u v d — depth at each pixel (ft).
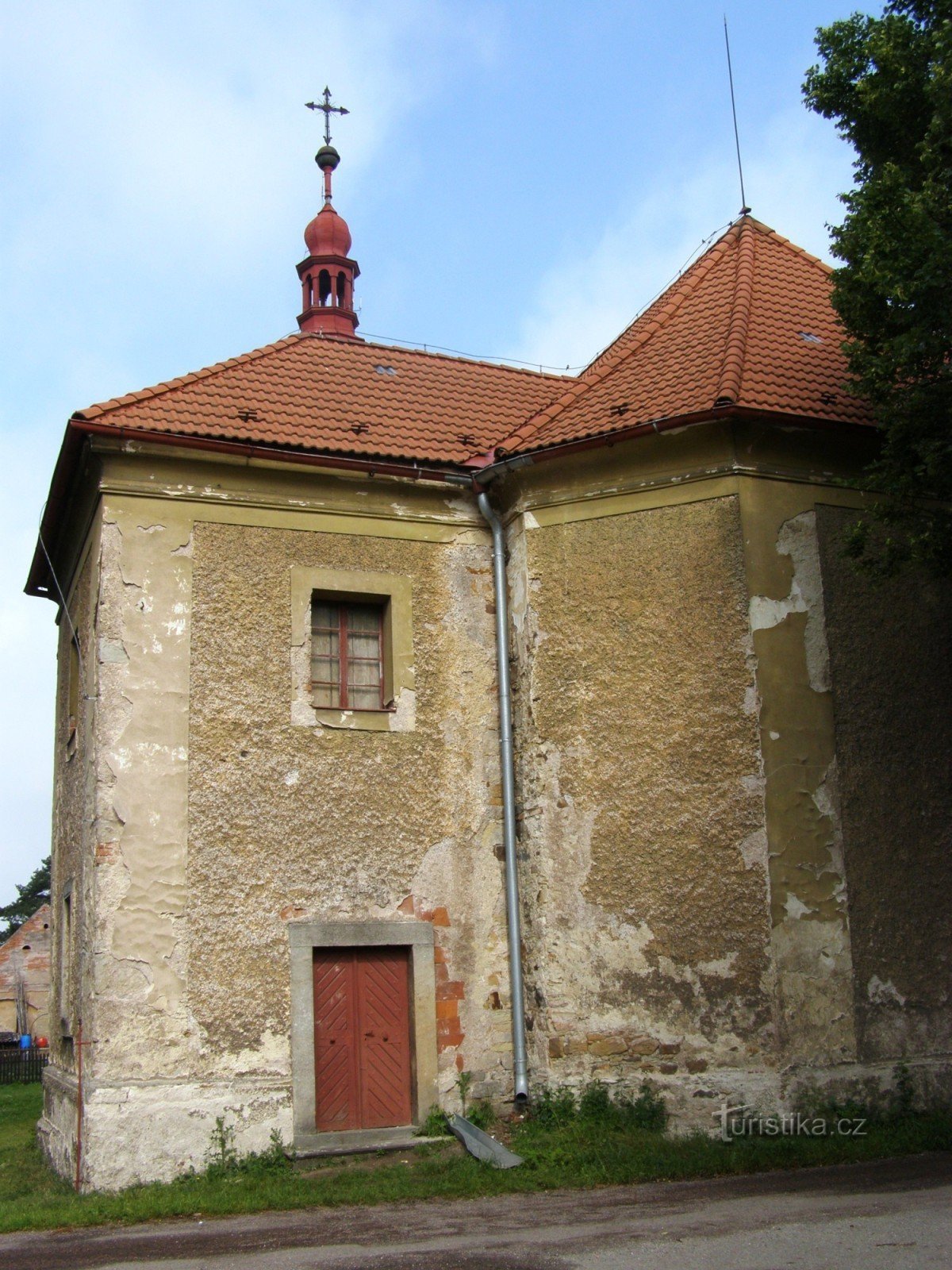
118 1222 27.91
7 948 121.80
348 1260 22.84
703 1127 32.83
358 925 36.14
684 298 44.47
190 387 40.37
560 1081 34.81
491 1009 37.19
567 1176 29.55
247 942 34.78
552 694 37.29
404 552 39.55
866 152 35.94
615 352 45.62
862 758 35.68
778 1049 32.60
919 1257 20.45
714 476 36.60
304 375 43.88
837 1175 28.19
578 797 36.35
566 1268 21.18
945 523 31.73
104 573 35.83
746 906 33.73
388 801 37.40
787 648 35.53
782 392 37.17
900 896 35.17
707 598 35.99
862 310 32.50
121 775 34.65
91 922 34.17
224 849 35.14
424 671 38.88
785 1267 20.36
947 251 29.91
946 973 35.24
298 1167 33.47
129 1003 33.24
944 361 31.94
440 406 44.62
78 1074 34.83
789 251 47.16
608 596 37.29
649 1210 25.71
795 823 34.27
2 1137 49.21
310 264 57.77
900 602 37.50
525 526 38.78
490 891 38.01
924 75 33.63
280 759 36.40
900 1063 33.83
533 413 45.68
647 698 36.14
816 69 35.88
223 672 36.37
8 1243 26.50
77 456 37.68
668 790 35.32
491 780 38.81
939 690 37.42
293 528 38.32
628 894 35.22
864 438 37.45
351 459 38.63
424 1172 31.32
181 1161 32.68
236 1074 33.81
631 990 34.68
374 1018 36.27
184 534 36.96
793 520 36.65
